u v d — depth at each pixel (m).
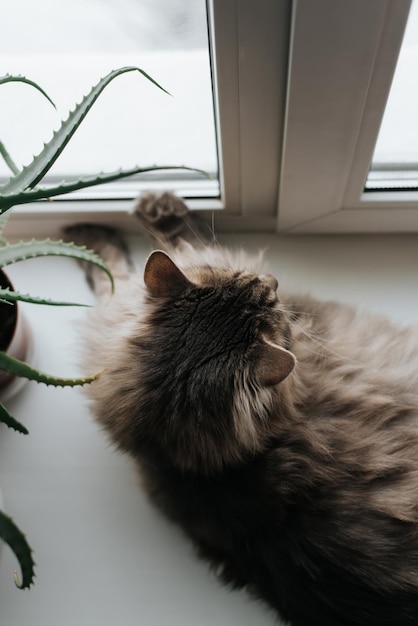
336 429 0.41
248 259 0.50
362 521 0.37
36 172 0.30
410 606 0.36
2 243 0.39
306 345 0.46
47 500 0.46
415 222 0.52
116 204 0.53
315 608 0.38
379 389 0.43
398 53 0.37
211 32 0.39
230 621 0.42
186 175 0.53
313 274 0.54
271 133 0.44
